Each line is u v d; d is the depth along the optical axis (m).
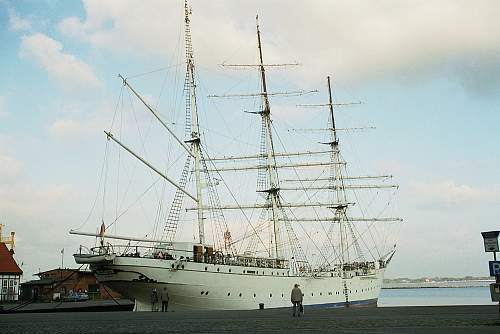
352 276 92.62
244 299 66.56
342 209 103.38
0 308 63.84
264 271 70.25
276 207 90.75
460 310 45.03
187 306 61.97
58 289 99.88
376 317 38.22
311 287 79.56
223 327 29.73
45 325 33.34
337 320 35.34
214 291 63.03
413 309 50.19
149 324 33.47
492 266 30.78
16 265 98.94
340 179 105.62
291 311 56.47
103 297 95.94
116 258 57.44
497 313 39.19
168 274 59.44
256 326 30.34
